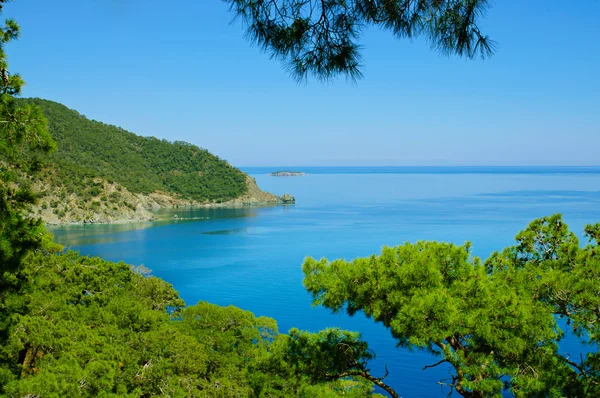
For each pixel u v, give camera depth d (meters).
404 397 30.02
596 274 9.23
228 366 21.75
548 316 8.38
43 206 133.50
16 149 8.88
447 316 7.90
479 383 8.06
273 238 102.19
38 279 11.51
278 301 53.97
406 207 163.25
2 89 8.95
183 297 56.28
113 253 87.19
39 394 11.58
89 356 16.34
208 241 100.50
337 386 11.43
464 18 4.83
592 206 142.00
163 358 19.84
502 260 10.93
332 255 79.50
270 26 5.25
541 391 8.11
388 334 41.72
